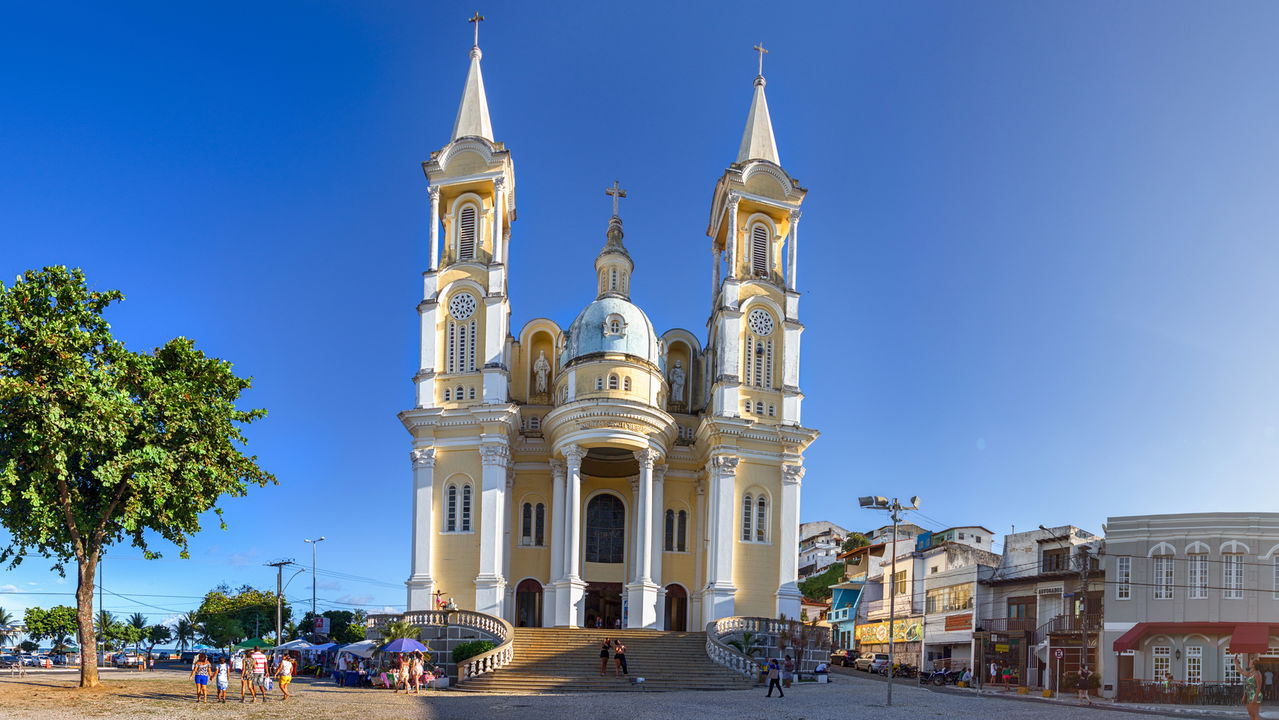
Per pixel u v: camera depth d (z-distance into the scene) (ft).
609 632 174.70
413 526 197.26
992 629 215.72
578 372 200.95
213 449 128.26
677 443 221.25
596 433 192.24
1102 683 178.09
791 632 182.80
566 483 201.05
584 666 158.92
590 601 215.72
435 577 194.59
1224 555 173.47
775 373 215.51
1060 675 185.78
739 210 222.28
